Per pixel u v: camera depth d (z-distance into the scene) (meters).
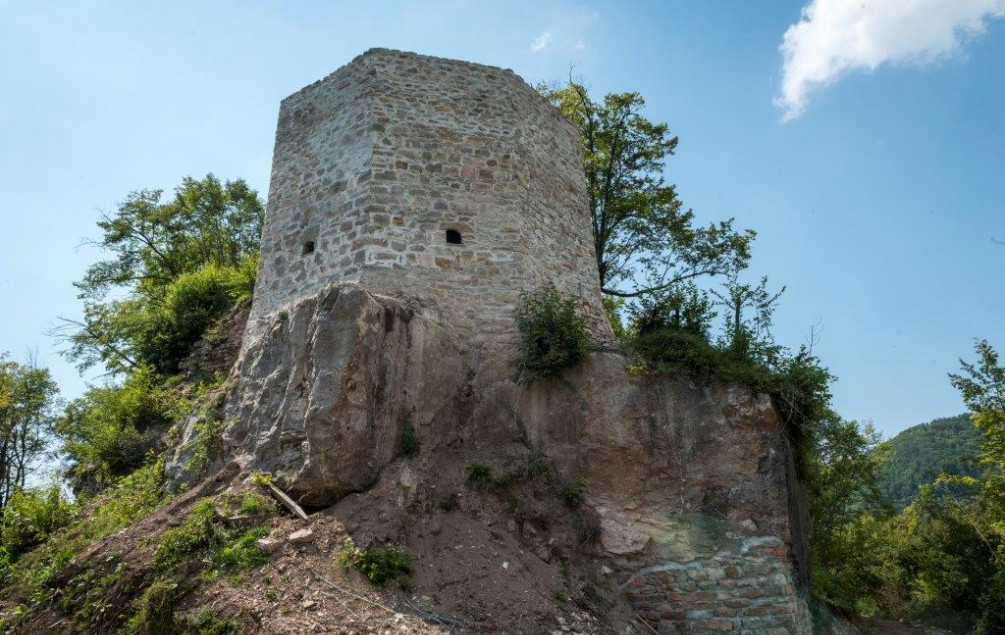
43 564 8.83
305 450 8.64
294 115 13.84
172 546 7.62
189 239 26.80
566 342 10.52
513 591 7.85
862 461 17.89
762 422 10.20
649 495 9.88
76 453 14.68
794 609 9.05
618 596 8.93
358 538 7.67
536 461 9.80
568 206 13.97
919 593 18.81
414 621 6.82
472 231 11.84
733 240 19.88
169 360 15.65
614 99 20.78
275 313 11.70
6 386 20.78
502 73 13.80
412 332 9.89
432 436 9.70
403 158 12.10
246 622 6.55
